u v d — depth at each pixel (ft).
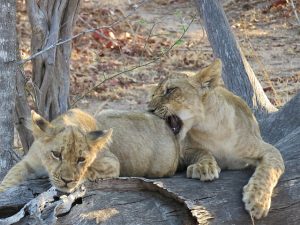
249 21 87.76
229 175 32.91
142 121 33.94
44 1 43.42
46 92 44.27
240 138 34.94
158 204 29.63
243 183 32.24
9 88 37.01
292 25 85.15
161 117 34.88
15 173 31.50
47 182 30.89
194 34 84.58
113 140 32.60
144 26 86.99
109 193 29.53
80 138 28.91
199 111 34.63
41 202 28.17
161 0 97.86
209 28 48.75
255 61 73.67
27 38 79.05
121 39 81.41
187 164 35.53
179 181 31.63
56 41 43.37
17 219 28.12
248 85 47.19
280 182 32.81
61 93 44.78
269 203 31.48
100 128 32.22
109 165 30.45
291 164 34.04
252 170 34.17
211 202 30.78
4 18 36.37
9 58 36.78
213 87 34.99
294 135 37.29
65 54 44.62
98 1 96.32
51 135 29.30
